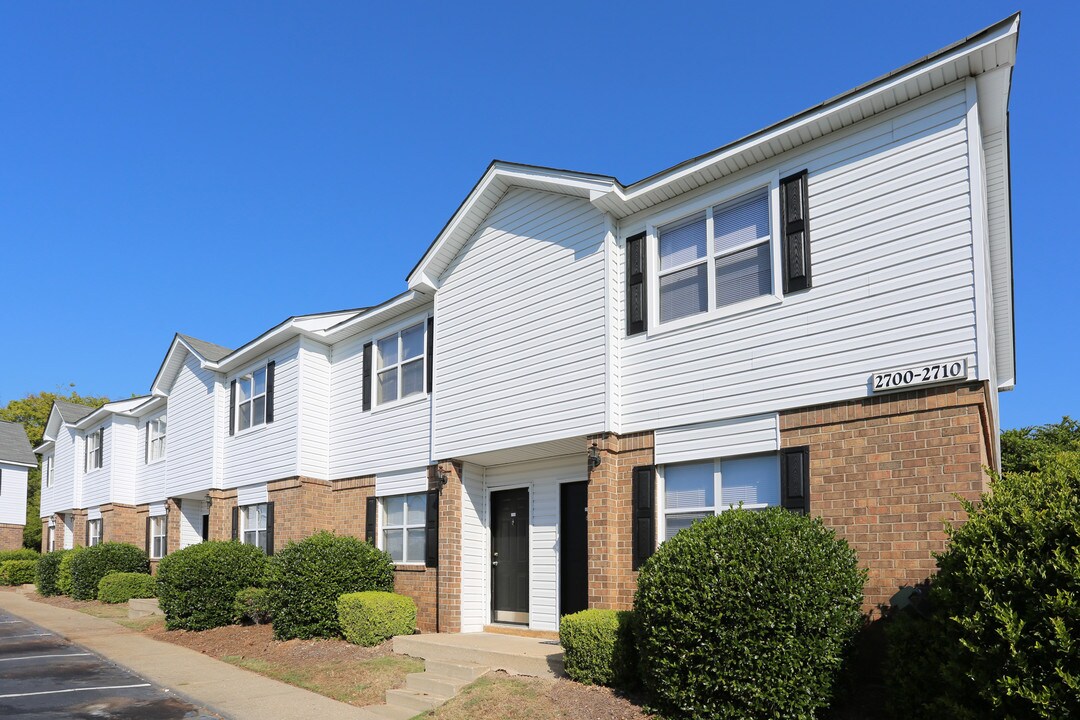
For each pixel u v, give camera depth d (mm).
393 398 15508
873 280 8641
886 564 8078
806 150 9453
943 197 8289
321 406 17031
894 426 8242
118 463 27266
